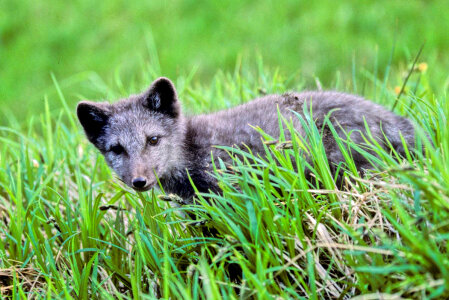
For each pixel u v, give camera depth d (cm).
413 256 627
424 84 1244
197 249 820
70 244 909
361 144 944
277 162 971
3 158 1159
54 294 817
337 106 1006
